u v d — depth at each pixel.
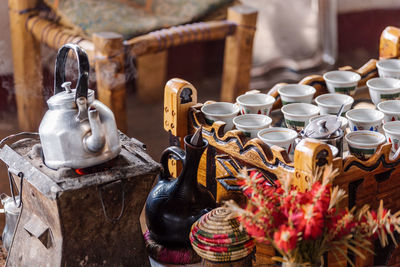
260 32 4.21
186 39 2.96
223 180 1.37
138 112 3.74
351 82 1.64
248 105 1.48
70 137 1.11
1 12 3.26
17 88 3.23
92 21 2.85
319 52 4.43
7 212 1.37
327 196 0.95
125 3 3.03
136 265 1.23
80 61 1.08
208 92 4.07
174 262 1.27
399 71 1.71
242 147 1.28
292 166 1.14
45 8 3.04
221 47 4.30
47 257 1.18
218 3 3.17
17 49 3.11
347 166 1.13
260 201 0.94
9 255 1.30
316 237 0.93
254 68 4.25
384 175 1.22
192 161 1.22
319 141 1.08
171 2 3.09
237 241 1.08
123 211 1.17
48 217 1.15
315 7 4.31
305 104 1.48
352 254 1.19
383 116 1.41
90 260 1.16
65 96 1.14
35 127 3.30
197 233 1.10
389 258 1.26
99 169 1.17
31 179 1.14
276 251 1.20
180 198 1.25
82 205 1.11
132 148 1.28
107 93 2.74
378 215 0.97
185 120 1.52
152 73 3.83
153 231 1.29
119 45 2.68
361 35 4.74
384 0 4.69
